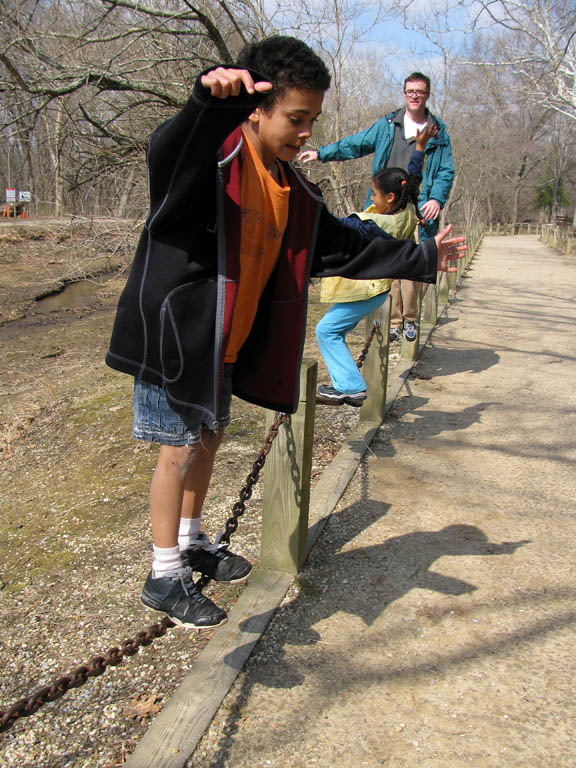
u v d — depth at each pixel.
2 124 8.96
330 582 3.16
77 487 4.82
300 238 2.24
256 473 2.62
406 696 2.50
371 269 2.46
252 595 3.01
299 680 2.58
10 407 7.23
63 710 2.65
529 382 6.23
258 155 2.02
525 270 17.20
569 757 2.23
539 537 3.54
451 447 4.69
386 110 14.77
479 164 43.81
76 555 3.88
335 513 3.79
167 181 1.78
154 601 2.11
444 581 3.16
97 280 16.84
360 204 13.95
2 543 4.19
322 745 2.30
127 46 9.00
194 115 1.66
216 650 2.69
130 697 2.66
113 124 10.65
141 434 2.04
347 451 4.48
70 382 8.20
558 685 2.53
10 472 5.48
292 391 2.32
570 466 4.41
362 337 7.84
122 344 1.98
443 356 7.14
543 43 14.85
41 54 8.91
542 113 36.19
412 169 4.58
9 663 3.01
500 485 4.14
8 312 13.37
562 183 65.50
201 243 1.89
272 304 2.27
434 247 2.45
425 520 3.72
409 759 2.24
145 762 2.22
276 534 3.16
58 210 11.59
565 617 2.90
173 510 2.08
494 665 2.63
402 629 2.84
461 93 28.42
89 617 3.27
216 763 2.24
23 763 2.43
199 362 1.92
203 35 9.73
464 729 2.35
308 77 1.89
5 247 18.05
